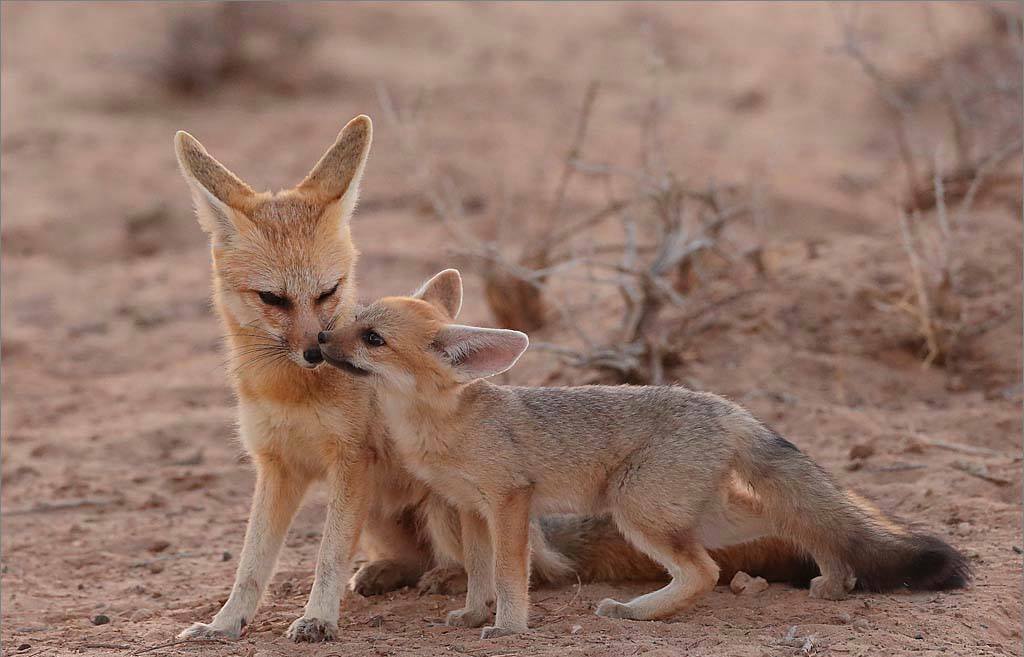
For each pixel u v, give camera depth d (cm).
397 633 796
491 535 804
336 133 2734
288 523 854
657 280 1310
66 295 1994
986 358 1309
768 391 1261
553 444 802
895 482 1039
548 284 1619
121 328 1834
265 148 2659
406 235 2092
